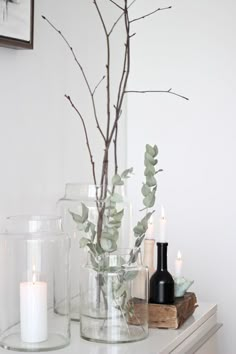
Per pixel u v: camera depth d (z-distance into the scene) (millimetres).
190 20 2795
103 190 2053
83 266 1863
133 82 2869
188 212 2811
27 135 2098
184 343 1956
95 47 2555
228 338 2770
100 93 2607
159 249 2029
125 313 1828
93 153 2553
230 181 2752
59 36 2275
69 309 1835
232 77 2742
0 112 1958
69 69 2354
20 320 1755
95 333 1833
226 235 2764
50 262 1818
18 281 1773
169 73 2824
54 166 2260
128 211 2168
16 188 2041
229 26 2742
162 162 2836
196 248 2799
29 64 2100
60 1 2281
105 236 1837
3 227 1976
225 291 2770
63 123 2318
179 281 2102
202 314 2176
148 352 1734
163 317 1970
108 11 2668
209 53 2770
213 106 2768
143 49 2855
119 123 2795
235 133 2742
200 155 2787
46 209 2209
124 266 1840
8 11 1892
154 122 2846
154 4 2836
